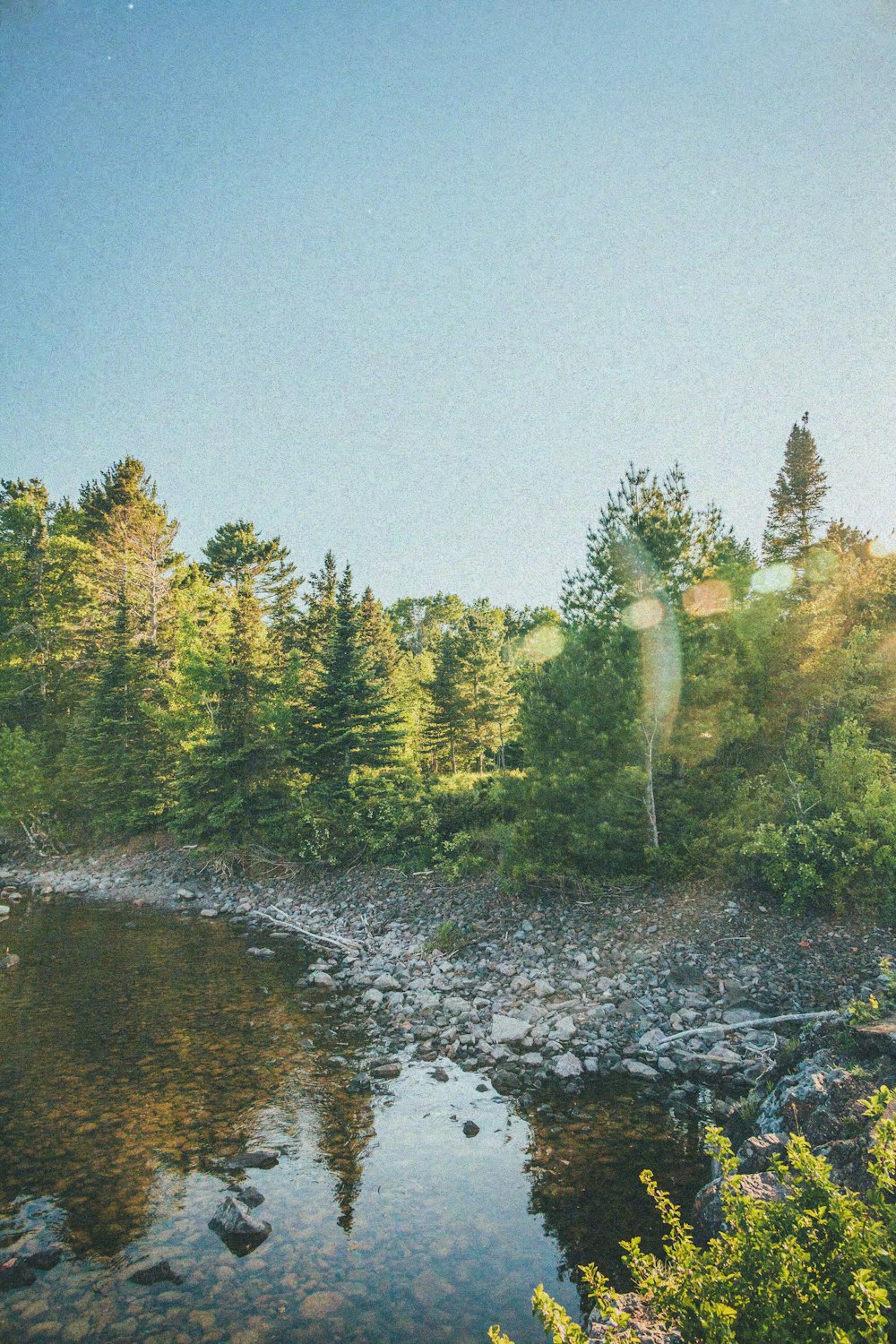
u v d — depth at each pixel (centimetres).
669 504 1656
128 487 4672
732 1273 366
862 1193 516
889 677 1797
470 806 2212
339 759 2711
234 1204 688
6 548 4350
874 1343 300
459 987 1350
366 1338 545
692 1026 1091
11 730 3819
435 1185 738
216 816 2541
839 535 3672
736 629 1672
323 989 1400
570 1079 973
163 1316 567
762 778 1570
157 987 1412
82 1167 780
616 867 1622
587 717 1595
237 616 2764
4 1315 568
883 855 1255
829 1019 988
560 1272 611
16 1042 1134
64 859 3162
